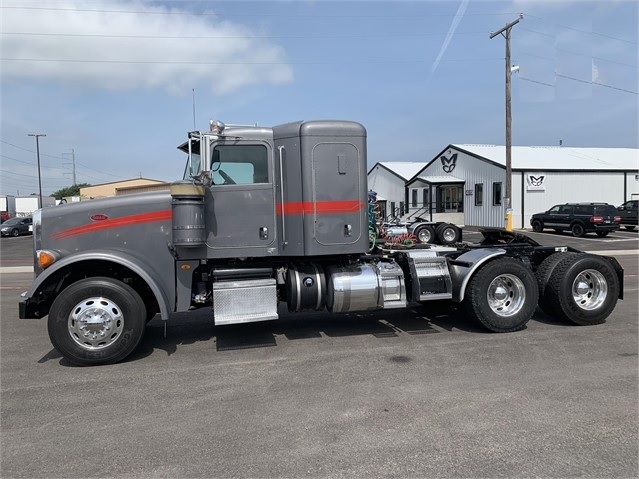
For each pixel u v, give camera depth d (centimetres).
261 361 585
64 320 568
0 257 2400
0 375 550
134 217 621
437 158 4222
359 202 663
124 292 579
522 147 4150
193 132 618
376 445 370
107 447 376
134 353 629
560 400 448
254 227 646
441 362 567
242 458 355
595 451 356
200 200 611
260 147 645
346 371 541
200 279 660
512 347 626
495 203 3497
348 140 655
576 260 732
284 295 694
